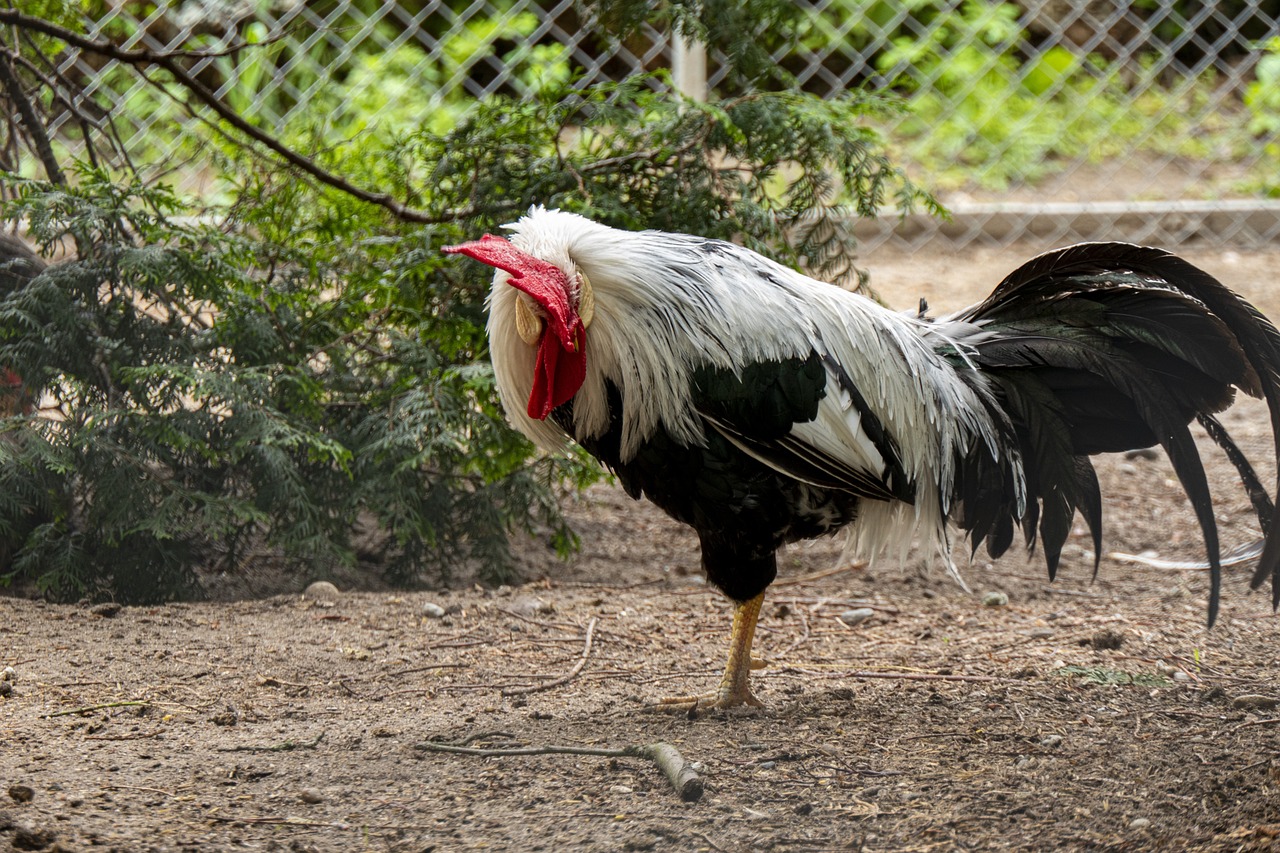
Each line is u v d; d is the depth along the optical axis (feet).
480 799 14.94
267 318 26.30
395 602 24.13
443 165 27.66
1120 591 25.63
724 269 17.54
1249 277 45.06
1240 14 54.08
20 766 15.46
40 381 24.76
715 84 41.42
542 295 15.84
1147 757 16.28
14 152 30.07
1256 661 20.79
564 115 27.86
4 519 23.90
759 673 20.48
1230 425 35.99
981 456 19.24
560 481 27.55
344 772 15.72
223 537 27.25
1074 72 54.54
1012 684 19.60
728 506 17.79
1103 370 19.06
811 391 17.10
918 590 25.81
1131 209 48.67
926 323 19.90
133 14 41.34
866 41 52.31
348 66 47.91
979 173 51.62
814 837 13.93
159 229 25.40
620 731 17.38
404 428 25.70
